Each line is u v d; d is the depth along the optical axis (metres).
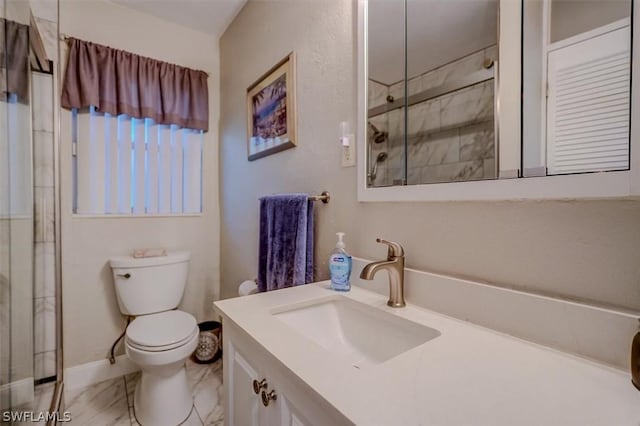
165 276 1.80
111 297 1.85
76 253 1.75
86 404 1.57
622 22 0.55
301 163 1.38
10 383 1.02
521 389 0.47
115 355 1.85
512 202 0.69
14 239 1.09
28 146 1.28
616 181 0.54
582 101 0.60
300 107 1.38
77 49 1.72
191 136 2.15
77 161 1.77
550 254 0.63
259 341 0.65
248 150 1.82
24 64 1.22
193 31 2.15
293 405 0.56
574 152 0.61
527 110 0.68
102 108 1.78
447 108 0.84
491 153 0.74
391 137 0.98
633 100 0.52
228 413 0.86
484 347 0.62
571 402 0.44
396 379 0.50
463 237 0.78
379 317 0.85
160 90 1.97
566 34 0.63
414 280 0.86
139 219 1.95
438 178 0.85
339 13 1.17
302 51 1.36
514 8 0.72
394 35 0.98
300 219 1.20
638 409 0.43
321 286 1.08
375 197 1.01
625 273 0.54
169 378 1.43
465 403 0.44
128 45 1.91
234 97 2.03
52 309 1.61
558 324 0.59
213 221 2.25
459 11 0.84
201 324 2.11
